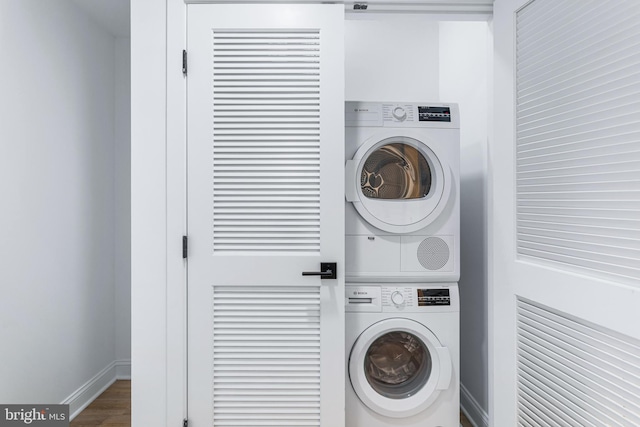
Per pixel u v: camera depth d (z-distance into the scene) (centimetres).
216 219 151
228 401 152
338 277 151
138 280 150
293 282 151
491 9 157
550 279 120
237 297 152
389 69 247
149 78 150
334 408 152
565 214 115
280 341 152
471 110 197
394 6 156
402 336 170
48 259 192
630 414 95
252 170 151
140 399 150
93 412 212
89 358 226
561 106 116
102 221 239
